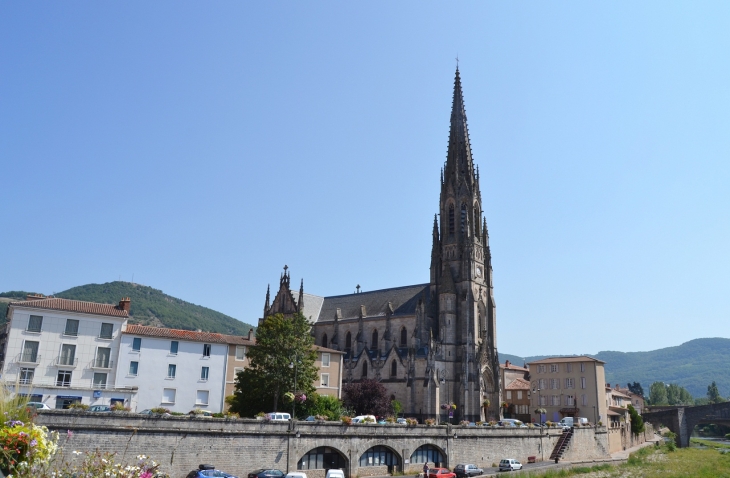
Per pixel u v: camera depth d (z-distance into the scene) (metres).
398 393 138.88
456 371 141.12
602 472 99.62
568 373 154.12
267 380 89.75
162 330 90.19
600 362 152.25
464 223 153.38
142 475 18.12
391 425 81.38
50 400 77.31
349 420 76.31
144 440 59.34
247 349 103.69
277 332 93.88
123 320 85.69
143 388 84.94
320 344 165.50
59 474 16.98
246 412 91.50
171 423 61.47
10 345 78.00
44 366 79.31
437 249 154.88
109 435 57.38
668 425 176.50
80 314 82.75
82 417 56.28
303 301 169.75
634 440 163.62
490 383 144.38
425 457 85.75
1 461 14.95
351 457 75.50
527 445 103.69
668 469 108.06
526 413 165.62
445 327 143.25
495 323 150.88
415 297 155.00
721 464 118.69
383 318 152.75
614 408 166.25
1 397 15.77
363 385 127.81
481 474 84.12
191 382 89.19
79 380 81.06
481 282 151.75
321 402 96.19
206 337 92.62
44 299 84.06
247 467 65.94
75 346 81.81
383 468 79.62
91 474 17.53
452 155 161.62
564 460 108.31
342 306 169.75
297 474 62.41
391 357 143.00
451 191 157.00
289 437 69.81
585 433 117.94
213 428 64.12
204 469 59.84
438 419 132.75
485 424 108.44
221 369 92.31
